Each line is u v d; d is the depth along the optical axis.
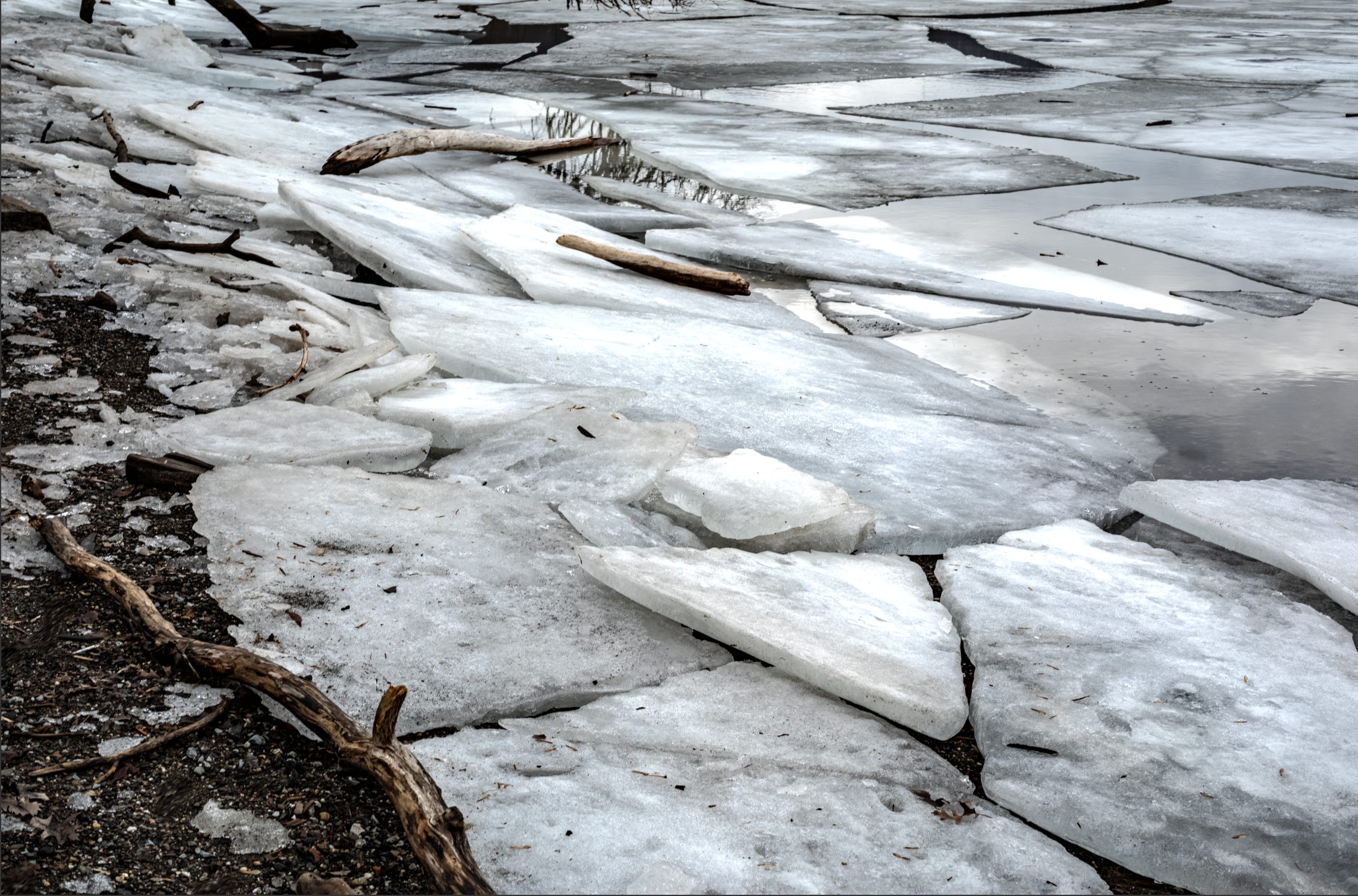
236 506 3.97
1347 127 14.25
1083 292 8.02
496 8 26.72
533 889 2.43
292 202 7.86
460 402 5.11
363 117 12.80
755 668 3.41
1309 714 3.32
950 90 16.97
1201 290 8.15
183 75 13.96
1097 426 5.83
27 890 2.30
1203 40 22.88
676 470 4.48
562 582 3.74
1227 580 4.16
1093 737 3.16
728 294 7.53
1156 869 2.77
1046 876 2.62
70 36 14.82
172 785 2.69
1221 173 11.95
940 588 4.14
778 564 3.96
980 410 5.86
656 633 3.53
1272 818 2.87
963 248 9.02
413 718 2.99
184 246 6.97
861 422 5.44
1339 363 6.80
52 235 6.91
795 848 2.62
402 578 3.64
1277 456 5.53
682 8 27.25
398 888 2.46
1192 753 3.11
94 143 9.93
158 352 5.49
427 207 9.13
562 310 6.55
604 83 16.56
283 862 2.49
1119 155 12.84
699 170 11.37
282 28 18.80
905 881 2.55
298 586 3.54
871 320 7.35
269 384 5.27
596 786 2.78
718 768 2.91
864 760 3.00
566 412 4.93
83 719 2.88
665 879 2.40
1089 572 4.17
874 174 11.45
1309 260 8.82
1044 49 21.23
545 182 10.58
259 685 2.91
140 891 2.36
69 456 4.29
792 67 18.72
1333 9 28.98
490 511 4.13
